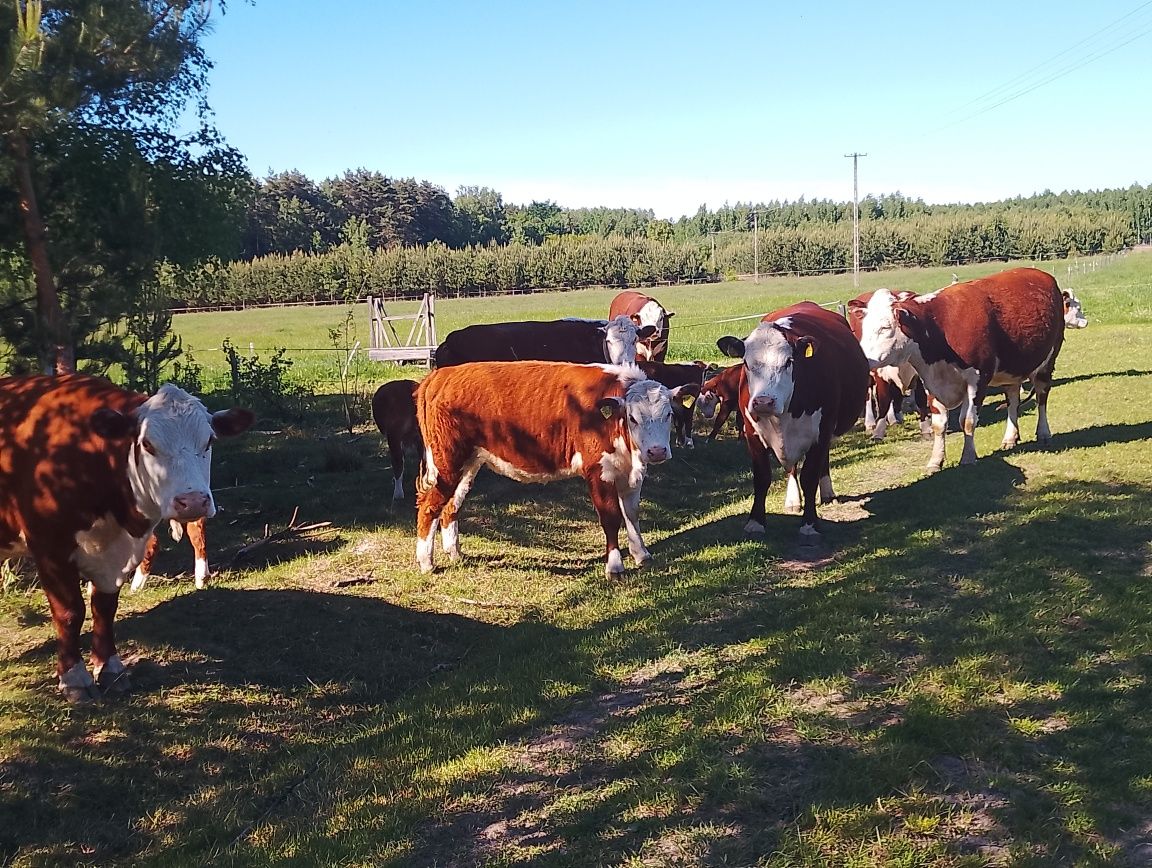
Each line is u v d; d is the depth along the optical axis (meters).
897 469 11.16
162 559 8.92
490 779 4.84
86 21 8.65
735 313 46.50
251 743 5.69
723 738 4.88
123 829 4.81
